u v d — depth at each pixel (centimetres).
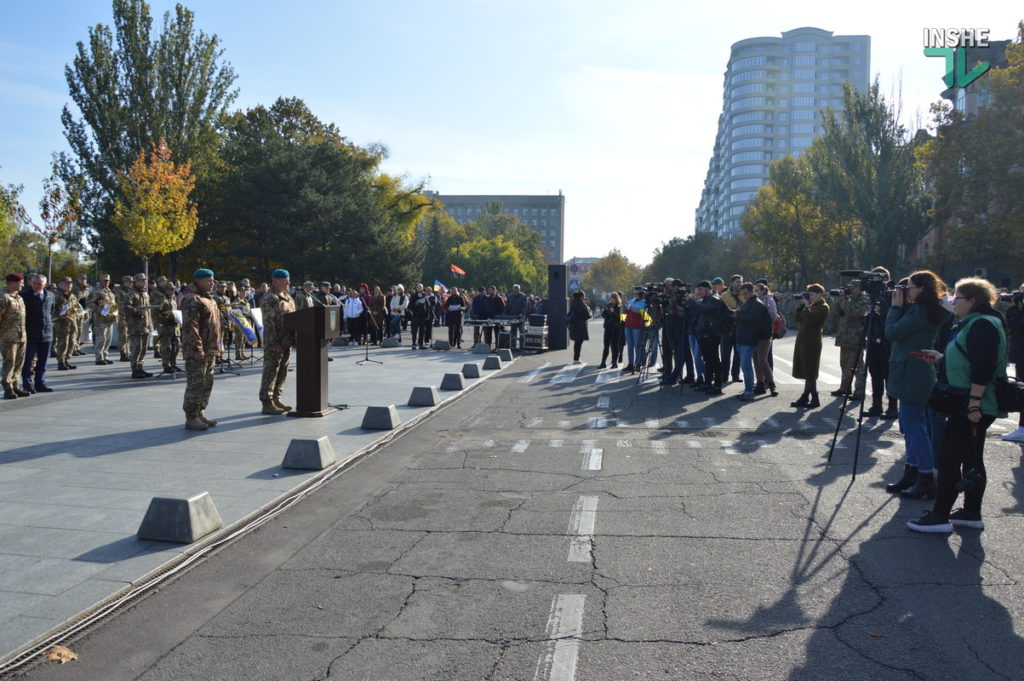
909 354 627
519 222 13625
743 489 660
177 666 351
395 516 589
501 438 906
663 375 1448
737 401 1215
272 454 795
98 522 560
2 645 367
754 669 344
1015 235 3425
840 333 1240
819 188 4800
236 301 1714
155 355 1927
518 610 411
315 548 516
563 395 1300
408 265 4738
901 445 844
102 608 412
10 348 1194
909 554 494
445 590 440
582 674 340
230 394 1276
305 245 4359
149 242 3369
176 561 484
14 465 741
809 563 479
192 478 692
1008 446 838
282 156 4225
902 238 4462
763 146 15688
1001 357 523
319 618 403
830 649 363
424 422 1021
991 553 496
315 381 1039
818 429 949
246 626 394
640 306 1677
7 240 3956
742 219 6500
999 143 3441
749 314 1196
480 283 10000
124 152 4072
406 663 352
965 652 359
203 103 4225
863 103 4469
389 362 1912
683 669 344
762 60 15650
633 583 448
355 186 4672
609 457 796
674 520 572
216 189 4222
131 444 845
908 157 4403
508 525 563
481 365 1800
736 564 478
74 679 340
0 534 532
